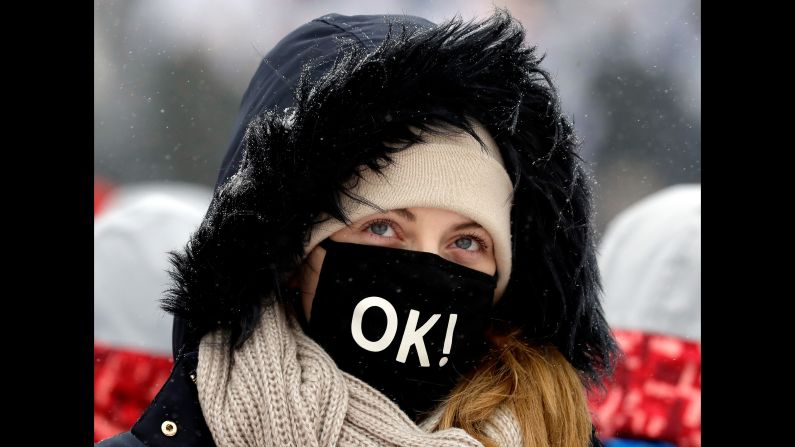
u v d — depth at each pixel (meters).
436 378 6.77
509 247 6.78
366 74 6.35
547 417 6.95
